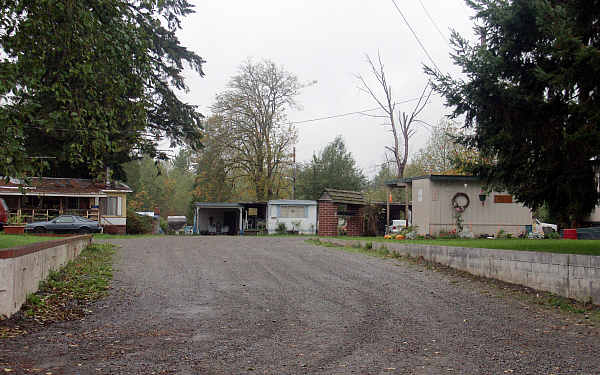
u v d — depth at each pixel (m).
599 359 5.01
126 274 10.85
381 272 11.65
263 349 5.32
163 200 74.38
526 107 9.02
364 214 30.98
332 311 7.43
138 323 6.46
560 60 8.62
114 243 20.12
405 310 7.55
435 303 8.12
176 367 4.64
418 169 46.66
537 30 9.30
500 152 9.95
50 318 6.52
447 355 5.15
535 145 9.29
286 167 44.53
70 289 8.47
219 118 41.00
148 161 74.12
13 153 6.47
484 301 8.31
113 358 4.89
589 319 6.91
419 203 22.17
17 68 6.45
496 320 6.90
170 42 24.27
